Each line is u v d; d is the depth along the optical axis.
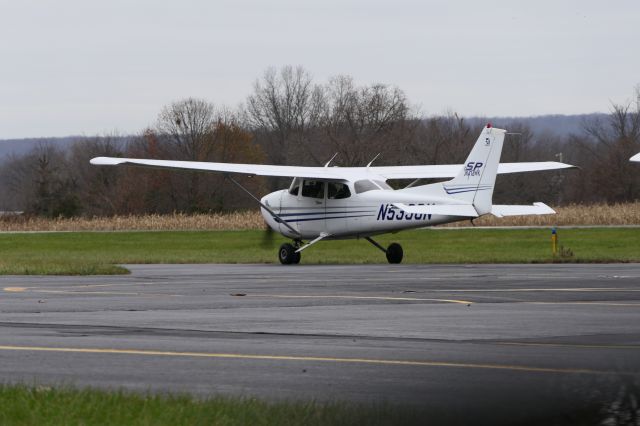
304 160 185.00
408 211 62.66
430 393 19.81
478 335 28.12
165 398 18.66
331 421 17.12
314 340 27.28
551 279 48.38
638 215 118.44
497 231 106.94
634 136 195.38
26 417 17.23
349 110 190.25
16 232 124.19
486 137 61.16
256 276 53.19
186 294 41.78
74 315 33.66
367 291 42.53
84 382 21.14
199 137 192.38
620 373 21.84
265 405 17.98
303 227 67.81
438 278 49.78
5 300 39.22
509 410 18.39
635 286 43.88
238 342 26.92
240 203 163.75
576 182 180.88
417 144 177.50
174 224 129.38
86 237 115.00
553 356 24.19
